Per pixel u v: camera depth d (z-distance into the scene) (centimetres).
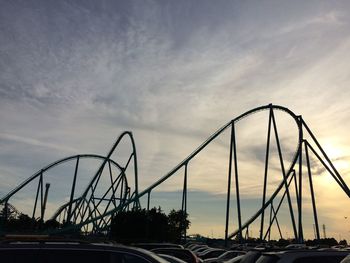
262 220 6219
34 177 8056
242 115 6538
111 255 703
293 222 6391
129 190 9112
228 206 6278
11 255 695
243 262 1109
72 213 8944
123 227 7969
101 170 8369
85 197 8731
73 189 8331
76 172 8325
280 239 8356
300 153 6606
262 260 961
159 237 8225
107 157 8256
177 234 9775
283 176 6512
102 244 726
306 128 6875
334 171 6769
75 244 717
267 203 7200
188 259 1759
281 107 6638
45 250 702
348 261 784
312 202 6706
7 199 8019
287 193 6500
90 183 8588
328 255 920
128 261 701
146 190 7594
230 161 6444
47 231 7806
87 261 693
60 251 702
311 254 925
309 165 6919
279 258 922
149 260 702
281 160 6512
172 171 7206
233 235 7312
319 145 6856
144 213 8144
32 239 762
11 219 9856
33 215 8100
